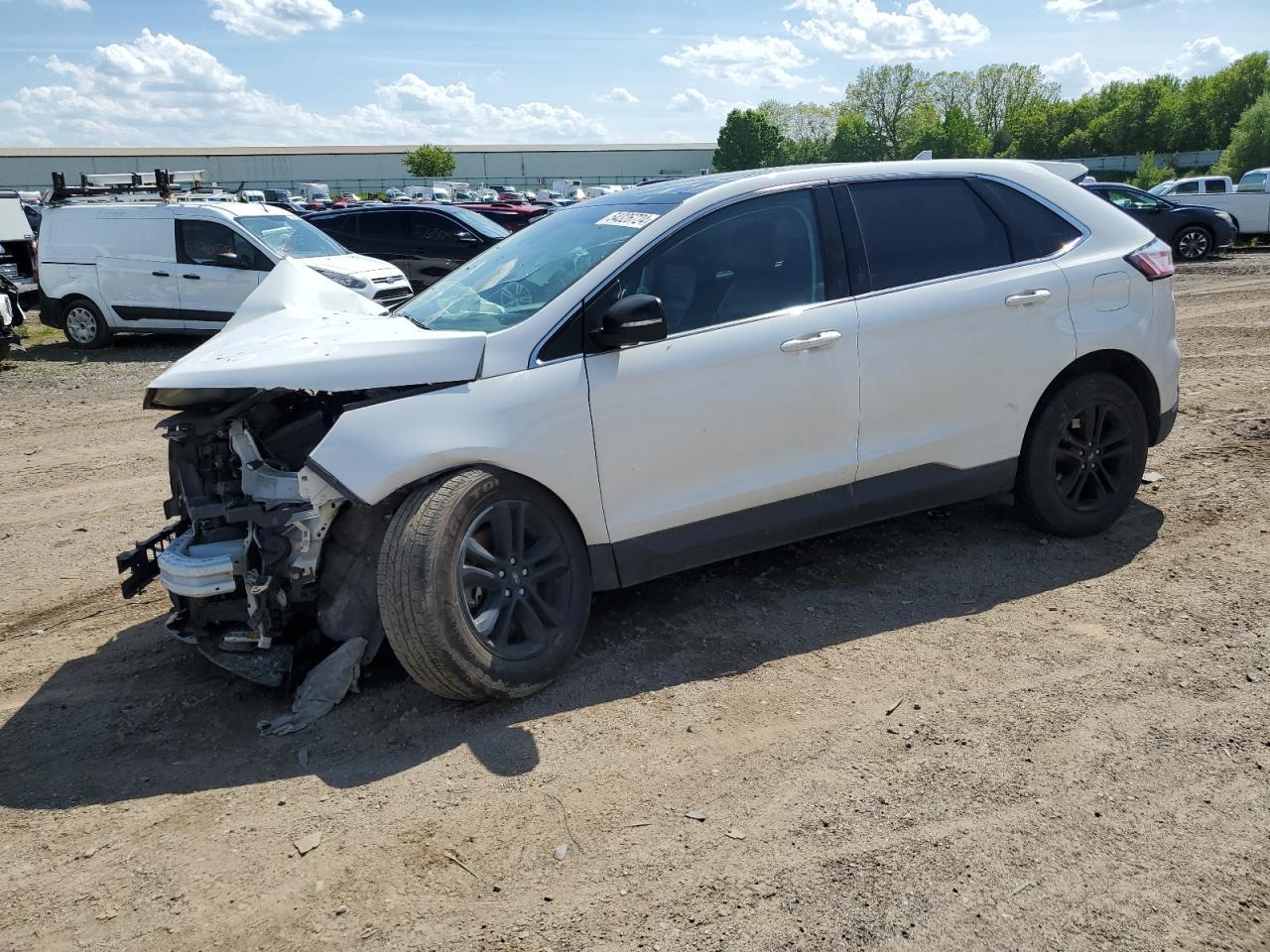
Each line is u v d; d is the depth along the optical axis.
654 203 4.00
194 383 3.35
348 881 2.60
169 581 3.45
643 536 3.72
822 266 3.97
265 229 12.98
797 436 3.89
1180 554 4.39
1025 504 4.54
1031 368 4.28
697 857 2.62
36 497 6.52
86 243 13.23
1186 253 20.12
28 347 14.02
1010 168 4.52
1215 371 8.19
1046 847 2.58
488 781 3.00
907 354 4.04
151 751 3.31
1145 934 2.27
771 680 3.52
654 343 3.66
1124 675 3.41
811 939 2.31
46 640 4.29
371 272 12.55
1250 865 2.48
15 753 3.34
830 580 4.33
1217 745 2.98
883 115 103.00
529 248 4.21
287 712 3.52
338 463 3.21
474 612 3.37
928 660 3.60
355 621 3.57
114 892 2.61
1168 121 90.25
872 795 2.83
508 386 3.43
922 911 2.38
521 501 3.43
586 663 3.71
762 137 103.69
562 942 2.34
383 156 108.19
